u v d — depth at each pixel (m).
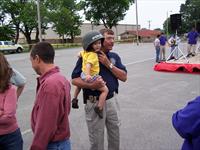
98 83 3.79
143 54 28.11
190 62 16.62
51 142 2.94
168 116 7.29
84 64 3.86
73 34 69.81
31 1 53.06
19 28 57.22
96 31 3.90
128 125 6.61
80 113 7.56
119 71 4.07
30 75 15.17
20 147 3.54
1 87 3.26
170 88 10.98
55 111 2.79
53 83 2.80
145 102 8.77
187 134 2.11
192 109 2.07
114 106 4.14
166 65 15.86
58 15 58.97
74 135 6.02
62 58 25.41
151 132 6.16
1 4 54.38
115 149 4.30
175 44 19.94
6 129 3.38
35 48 2.92
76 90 4.32
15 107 3.34
